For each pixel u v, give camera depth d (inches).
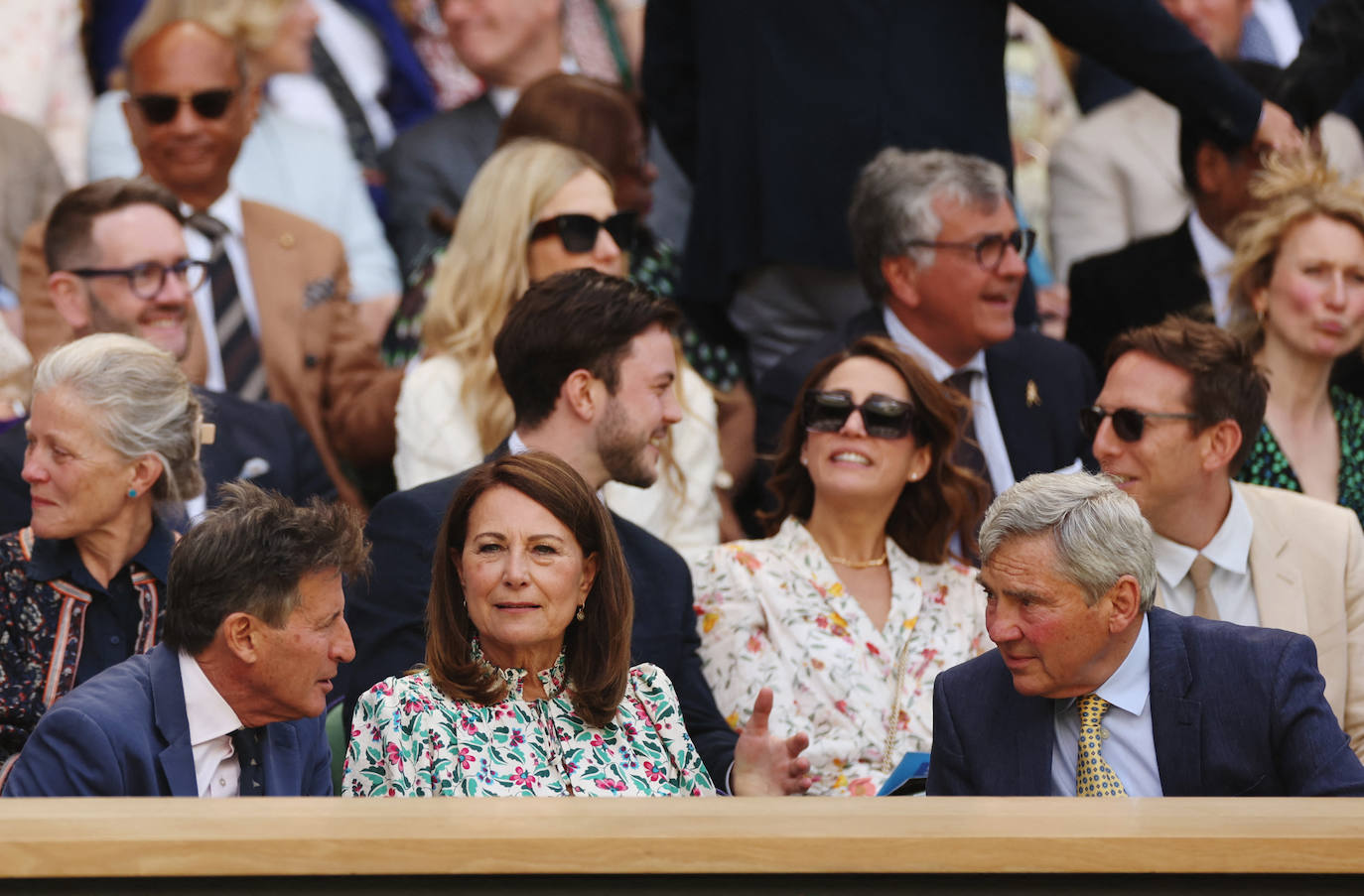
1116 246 920.3
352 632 530.3
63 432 508.1
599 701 446.3
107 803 327.9
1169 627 469.7
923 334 695.1
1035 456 693.9
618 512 665.6
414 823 312.8
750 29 745.6
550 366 550.9
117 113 870.4
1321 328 697.0
